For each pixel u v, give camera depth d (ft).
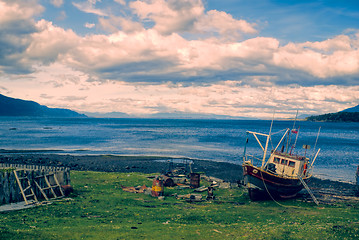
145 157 227.81
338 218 72.90
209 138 413.59
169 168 175.63
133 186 115.34
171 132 555.69
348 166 199.31
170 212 75.41
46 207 71.51
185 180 134.10
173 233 55.01
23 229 52.65
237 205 94.38
